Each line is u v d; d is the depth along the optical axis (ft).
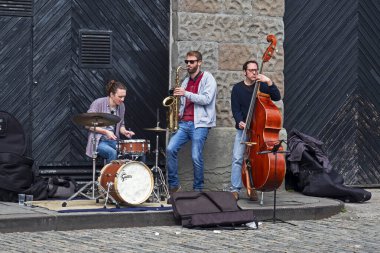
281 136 56.54
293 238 41.96
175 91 51.39
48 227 43.04
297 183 56.03
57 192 50.29
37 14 53.21
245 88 51.11
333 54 59.77
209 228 44.47
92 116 46.78
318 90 59.41
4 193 48.78
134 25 55.31
